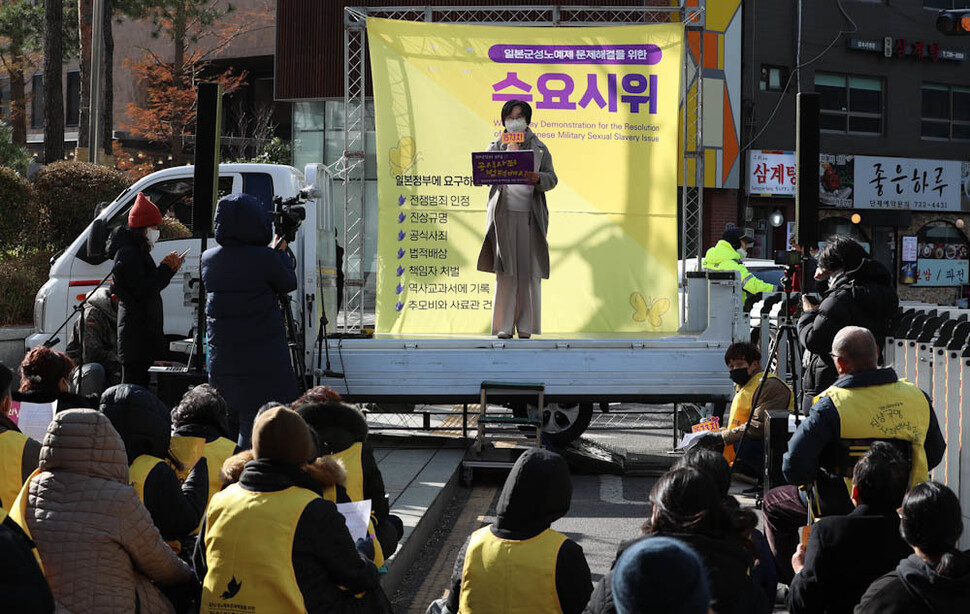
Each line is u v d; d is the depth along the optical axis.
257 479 3.76
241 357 7.33
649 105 11.57
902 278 31.39
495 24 11.91
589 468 9.81
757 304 12.69
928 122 31.31
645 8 11.95
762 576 4.33
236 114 34.78
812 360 7.82
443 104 11.52
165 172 11.02
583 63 11.55
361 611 3.91
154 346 8.64
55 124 21.00
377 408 11.55
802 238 9.23
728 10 27.05
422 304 11.34
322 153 26.41
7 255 15.75
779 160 28.09
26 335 14.04
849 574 4.13
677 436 11.38
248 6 34.03
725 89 27.16
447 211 11.43
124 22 35.88
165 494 4.48
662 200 11.52
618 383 9.59
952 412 6.08
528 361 9.61
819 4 28.83
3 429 4.66
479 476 9.86
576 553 3.66
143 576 3.90
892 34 30.11
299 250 9.85
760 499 8.03
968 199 31.88
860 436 5.06
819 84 29.30
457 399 9.75
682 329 11.05
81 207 16.53
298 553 3.68
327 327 10.65
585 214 11.49
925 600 3.37
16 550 2.86
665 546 2.02
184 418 5.26
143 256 8.55
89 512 3.69
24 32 26.84
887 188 30.53
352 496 4.96
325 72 26.16
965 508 5.89
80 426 3.77
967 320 6.71
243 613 3.63
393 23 11.55
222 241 7.34
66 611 3.62
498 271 9.95
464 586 3.71
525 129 10.05
